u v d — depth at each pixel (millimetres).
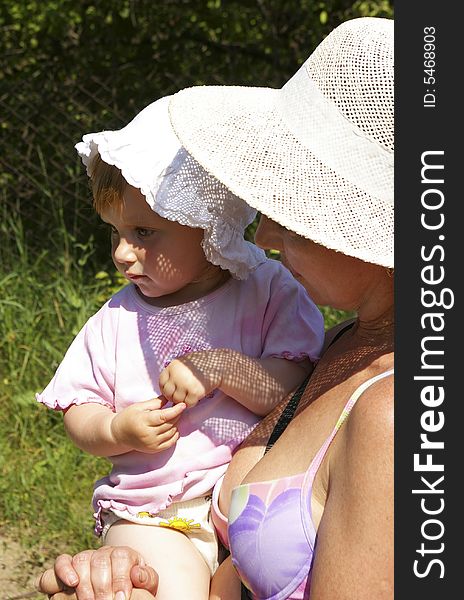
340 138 1886
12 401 5199
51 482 4688
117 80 7391
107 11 7430
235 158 1948
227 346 2357
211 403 2299
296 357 2328
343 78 1892
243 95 2121
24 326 5555
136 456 2322
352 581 1729
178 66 7504
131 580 2111
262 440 2160
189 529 2293
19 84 7324
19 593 4062
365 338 2014
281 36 7484
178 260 2291
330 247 1812
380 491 1713
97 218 6723
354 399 1852
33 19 7301
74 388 2428
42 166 6910
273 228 1994
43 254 6172
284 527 1874
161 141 2264
